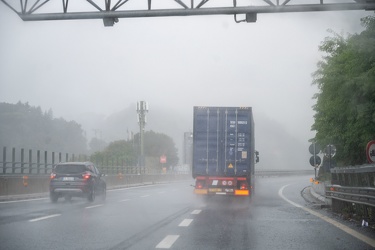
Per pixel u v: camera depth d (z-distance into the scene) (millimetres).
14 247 9133
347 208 15406
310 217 15125
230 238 10438
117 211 17328
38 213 16375
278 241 10008
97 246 9289
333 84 18219
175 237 10539
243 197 22312
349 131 21406
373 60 15750
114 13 16109
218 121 22297
